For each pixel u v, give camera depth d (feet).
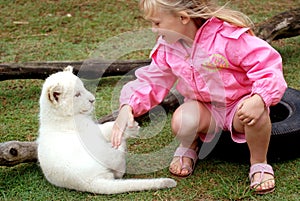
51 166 9.27
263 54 9.00
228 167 10.14
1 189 9.62
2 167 10.30
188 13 9.00
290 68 14.52
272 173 9.45
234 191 9.32
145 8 9.05
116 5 19.94
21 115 12.51
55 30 17.87
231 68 9.36
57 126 9.46
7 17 18.99
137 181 9.30
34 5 20.03
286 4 19.51
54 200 9.21
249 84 9.54
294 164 10.19
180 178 9.84
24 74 13.37
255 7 19.26
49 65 13.50
